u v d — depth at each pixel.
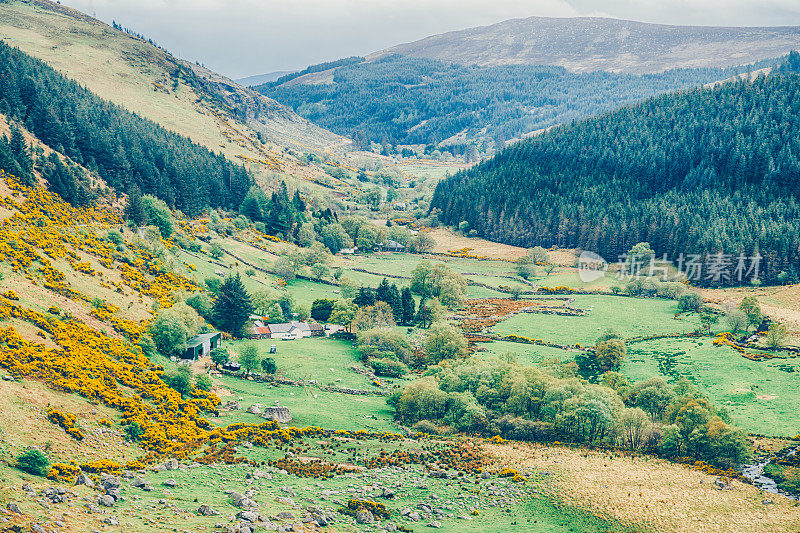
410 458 80.75
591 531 65.19
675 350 132.00
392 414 98.50
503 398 101.00
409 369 123.94
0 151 141.38
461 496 70.56
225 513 54.44
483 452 84.81
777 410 100.56
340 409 97.25
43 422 63.28
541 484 75.69
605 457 85.62
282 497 62.69
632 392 103.50
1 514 43.38
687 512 70.12
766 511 70.75
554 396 96.75
